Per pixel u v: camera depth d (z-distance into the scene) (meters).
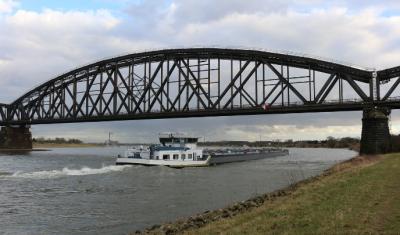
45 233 30.83
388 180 36.03
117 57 162.12
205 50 140.50
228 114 136.88
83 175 74.44
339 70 117.81
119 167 91.06
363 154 104.88
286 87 126.19
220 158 113.38
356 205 24.25
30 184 60.28
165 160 95.62
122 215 37.00
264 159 147.38
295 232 18.86
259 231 19.91
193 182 63.91
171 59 149.62
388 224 19.20
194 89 143.00
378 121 106.19
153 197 47.69
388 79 113.19
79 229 31.81
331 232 18.30
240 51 134.38
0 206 41.91
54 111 190.12
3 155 186.00
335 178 43.53
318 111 123.12
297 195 32.56
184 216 35.97
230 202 43.44
